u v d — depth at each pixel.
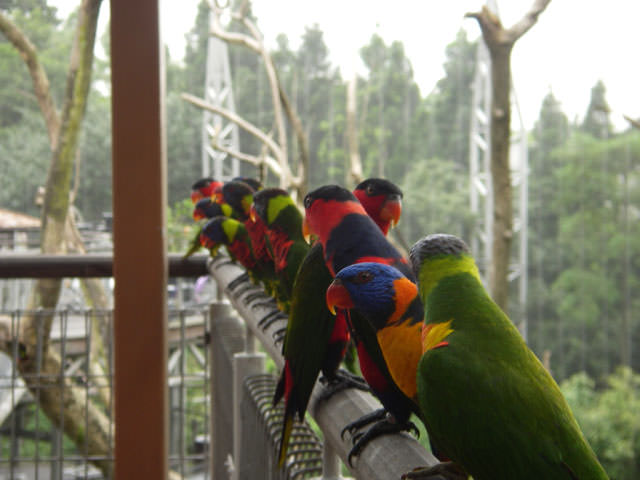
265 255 2.02
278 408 1.38
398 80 11.51
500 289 4.68
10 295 5.55
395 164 11.63
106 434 4.64
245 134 10.86
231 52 10.78
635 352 13.14
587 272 13.80
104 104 7.99
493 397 0.69
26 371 4.35
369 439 0.92
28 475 3.95
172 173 9.24
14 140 7.33
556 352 13.28
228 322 2.42
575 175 14.08
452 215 11.64
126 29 1.96
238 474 1.81
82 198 7.98
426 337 0.79
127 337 1.99
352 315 1.01
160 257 1.99
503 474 0.69
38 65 5.88
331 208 1.19
